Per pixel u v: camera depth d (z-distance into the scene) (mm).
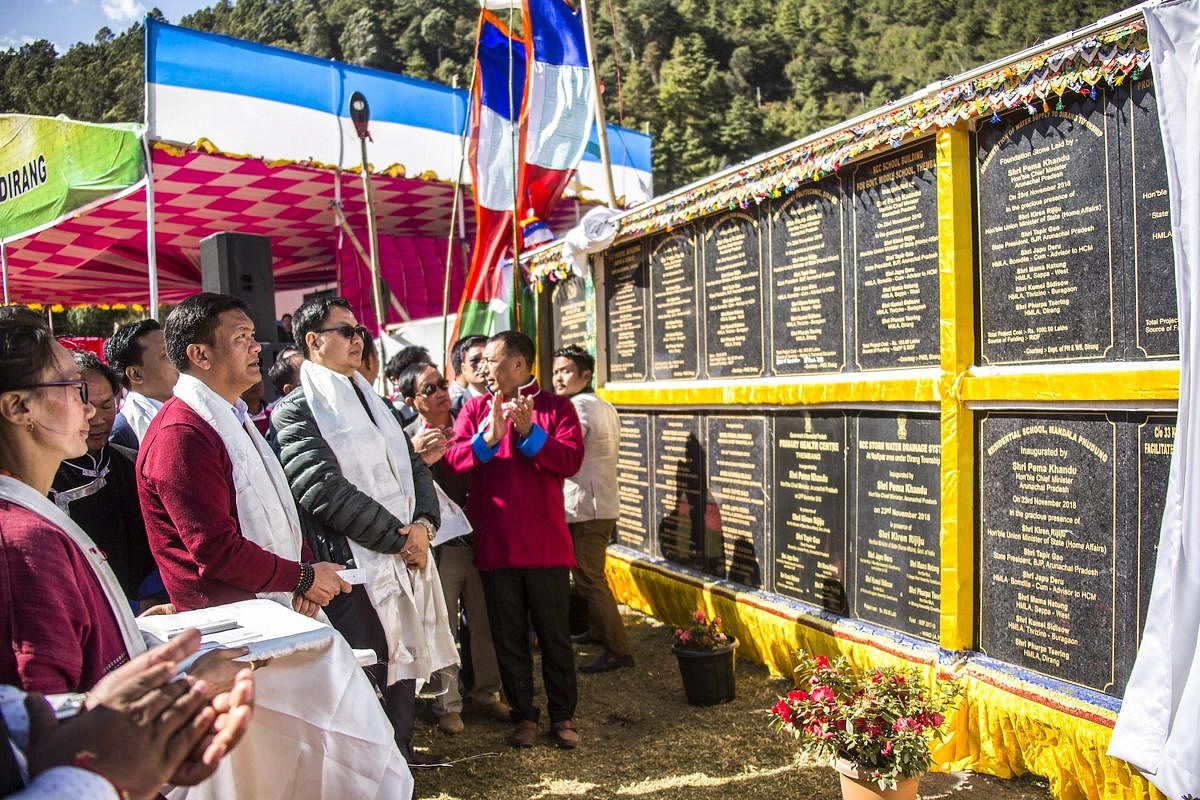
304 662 1998
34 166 8656
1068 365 3049
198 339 2561
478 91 6848
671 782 3406
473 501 3834
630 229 5512
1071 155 3016
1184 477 2486
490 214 6957
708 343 5074
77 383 1560
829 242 4145
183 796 1803
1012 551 3289
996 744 3211
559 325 6773
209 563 2373
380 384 7883
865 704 2924
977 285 3395
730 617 4750
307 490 3002
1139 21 2646
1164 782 2473
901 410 3736
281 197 10445
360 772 1994
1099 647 2965
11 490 1441
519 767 3615
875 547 3918
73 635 1364
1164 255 2738
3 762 1064
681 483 5410
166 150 7953
